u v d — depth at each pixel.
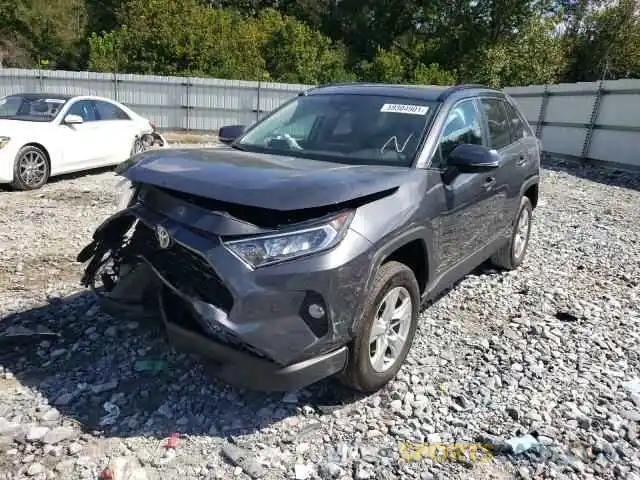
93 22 44.19
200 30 30.34
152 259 3.13
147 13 30.12
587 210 9.49
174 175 3.04
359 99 4.38
